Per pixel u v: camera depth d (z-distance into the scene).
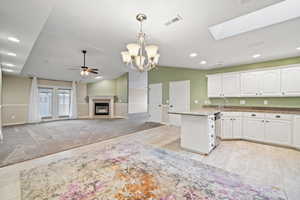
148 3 1.63
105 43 3.10
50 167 2.19
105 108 8.40
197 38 2.49
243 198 1.50
